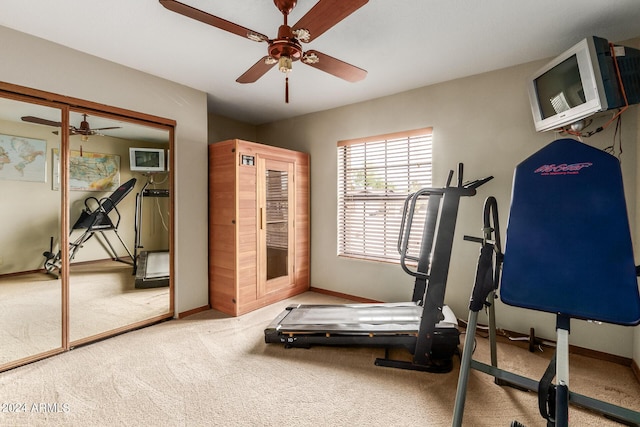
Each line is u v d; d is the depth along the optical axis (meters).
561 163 1.38
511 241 1.43
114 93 2.67
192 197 3.29
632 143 2.28
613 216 1.26
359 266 3.75
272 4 1.87
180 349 2.52
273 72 2.86
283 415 1.74
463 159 2.99
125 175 2.88
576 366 2.29
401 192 3.46
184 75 2.94
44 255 2.45
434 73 2.89
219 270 3.41
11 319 2.37
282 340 2.55
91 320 2.74
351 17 1.99
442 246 2.25
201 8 1.91
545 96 2.32
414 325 2.49
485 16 1.98
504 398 1.90
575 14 1.96
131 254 2.96
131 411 1.76
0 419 1.68
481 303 1.54
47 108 2.36
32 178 2.38
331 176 3.97
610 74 1.90
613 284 1.23
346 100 3.65
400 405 1.83
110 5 1.88
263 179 3.53
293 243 3.96
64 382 2.04
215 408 1.79
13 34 2.16
